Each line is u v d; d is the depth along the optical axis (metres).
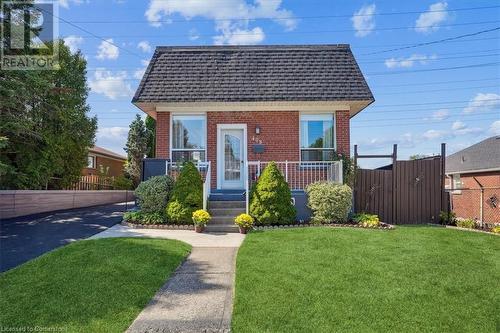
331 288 5.87
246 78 14.29
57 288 5.77
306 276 6.38
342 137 14.10
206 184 11.87
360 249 8.12
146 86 14.01
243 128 14.30
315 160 14.27
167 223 11.37
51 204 16.22
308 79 14.20
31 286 5.84
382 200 13.23
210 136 14.28
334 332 4.56
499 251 8.43
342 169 12.67
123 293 5.66
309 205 11.99
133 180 29.78
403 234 9.96
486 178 22.08
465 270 6.87
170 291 5.93
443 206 13.37
